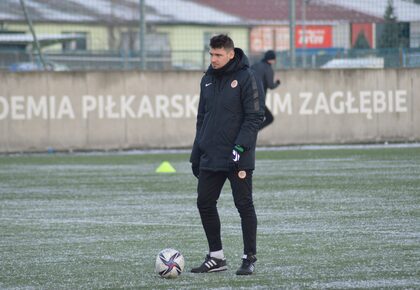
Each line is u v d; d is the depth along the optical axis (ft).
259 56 203.10
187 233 80.74
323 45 220.02
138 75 170.30
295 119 175.01
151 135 170.71
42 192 112.78
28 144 166.50
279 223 85.46
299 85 174.70
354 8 203.21
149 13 220.64
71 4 226.17
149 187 116.67
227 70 62.75
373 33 200.13
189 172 133.90
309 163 145.18
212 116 62.95
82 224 86.84
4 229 84.28
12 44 213.66
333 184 116.88
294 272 62.18
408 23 192.95
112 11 229.04
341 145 176.55
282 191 110.52
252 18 221.87
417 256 67.72
